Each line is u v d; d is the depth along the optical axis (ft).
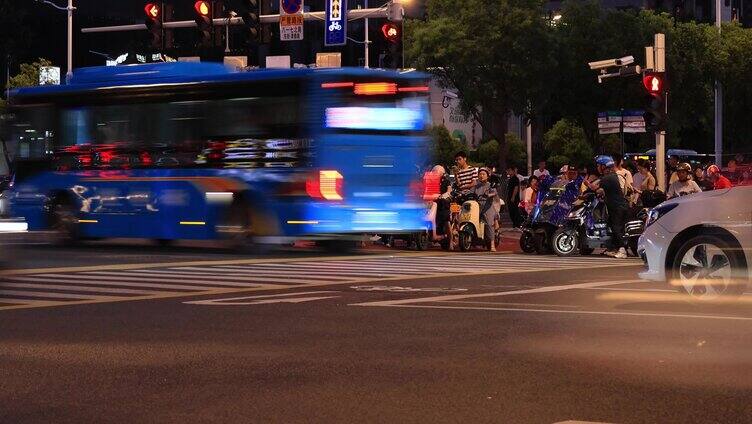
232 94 87.25
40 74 244.22
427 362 35.04
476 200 96.43
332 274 67.92
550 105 197.88
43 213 97.96
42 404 29.19
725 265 48.57
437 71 174.40
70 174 96.17
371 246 102.73
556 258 85.35
